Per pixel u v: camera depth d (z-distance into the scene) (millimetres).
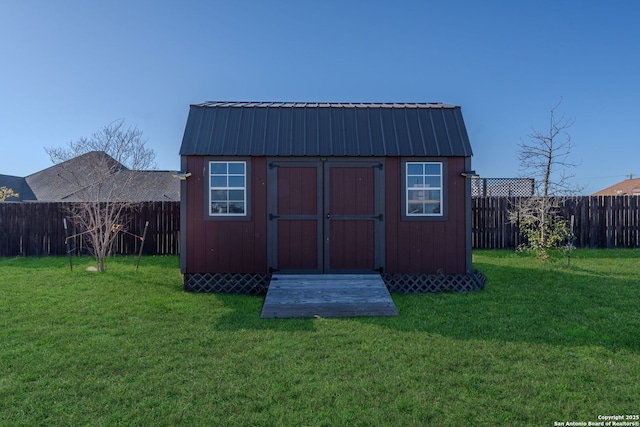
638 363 3627
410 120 7281
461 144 6980
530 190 13664
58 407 2889
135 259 10305
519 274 8070
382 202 6898
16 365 3609
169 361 3715
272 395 3057
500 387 3178
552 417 2762
